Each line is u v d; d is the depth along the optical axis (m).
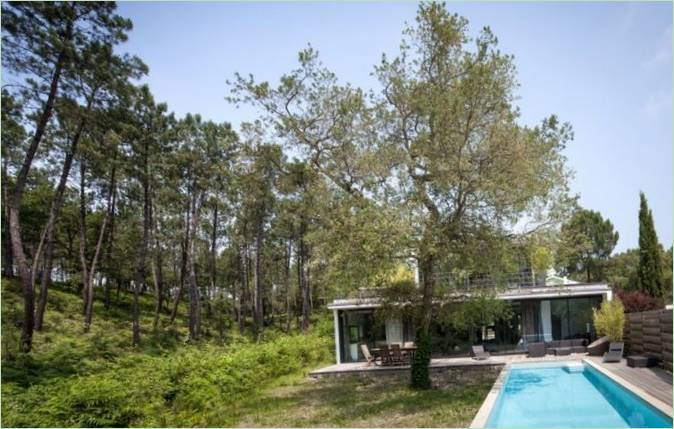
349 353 24.14
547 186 13.01
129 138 29.14
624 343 18.88
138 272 29.59
